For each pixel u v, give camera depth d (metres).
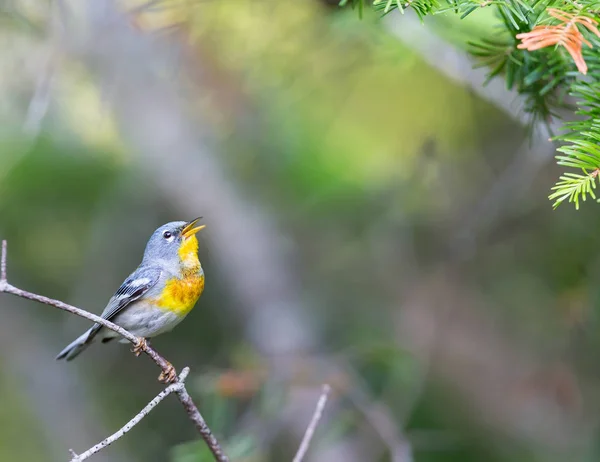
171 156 13.33
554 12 4.58
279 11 11.06
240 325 13.57
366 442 11.73
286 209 14.05
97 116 12.77
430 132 12.85
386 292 13.40
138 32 11.25
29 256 13.42
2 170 12.91
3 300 13.67
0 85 11.74
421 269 13.35
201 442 9.94
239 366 11.23
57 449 13.15
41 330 13.78
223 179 13.71
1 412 13.38
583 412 11.50
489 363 12.38
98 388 13.63
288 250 13.97
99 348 13.82
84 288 13.42
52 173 13.02
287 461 11.40
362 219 13.62
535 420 11.84
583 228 11.05
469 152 12.93
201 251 14.11
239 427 11.09
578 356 11.57
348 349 12.12
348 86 12.79
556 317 11.65
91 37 11.16
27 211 13.20
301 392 11.31
